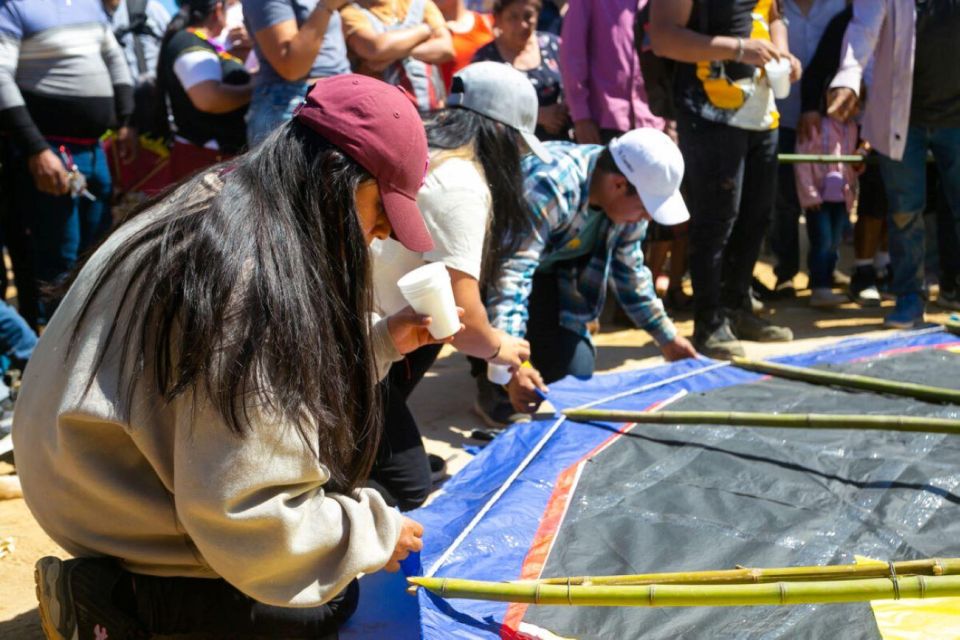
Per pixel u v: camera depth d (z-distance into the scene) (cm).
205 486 195
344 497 218
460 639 245
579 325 437
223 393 189
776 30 557
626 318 629
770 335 584
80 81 511
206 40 555
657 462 342
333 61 494
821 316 642
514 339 349
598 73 587
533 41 623
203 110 538
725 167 530
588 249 420
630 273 427
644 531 297
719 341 555
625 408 389
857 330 607
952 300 639
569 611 257
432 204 309
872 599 223
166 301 196
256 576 205
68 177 500
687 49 513
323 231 199
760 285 684
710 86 521
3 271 542
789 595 226
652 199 376
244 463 194
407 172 204
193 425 195
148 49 673
